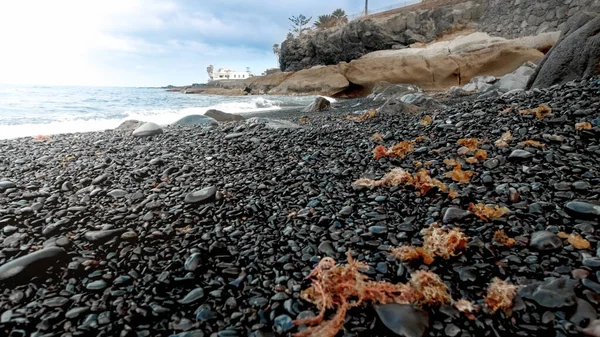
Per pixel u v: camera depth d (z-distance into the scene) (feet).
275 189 13.65
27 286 7.76
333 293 6.85
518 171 12.51
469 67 97.35
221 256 8.86
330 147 19.53
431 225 9.45
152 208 12.08
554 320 5.85
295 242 9.34
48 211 12.11
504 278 7.06
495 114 20.06
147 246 9.52
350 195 12.39
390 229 9.57
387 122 26.09
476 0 120.88
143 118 51.19
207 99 108.99
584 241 7.85
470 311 6.26
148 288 7.70
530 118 17.52
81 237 10.06
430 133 19.31
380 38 138.31
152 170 16.98
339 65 126.00
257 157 18.74
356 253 8.56
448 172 13.05
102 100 90.94
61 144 25.08
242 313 6.73
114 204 12.72
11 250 9.35
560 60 32.14
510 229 8.86
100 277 8.13
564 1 89.30
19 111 57.72
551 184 11.09
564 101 18.67
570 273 6.93
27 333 6.39
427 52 108.58
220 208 11.94
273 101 89.30
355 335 5.96
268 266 8.32
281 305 6.88
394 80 108.68
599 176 11.21
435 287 6.70
